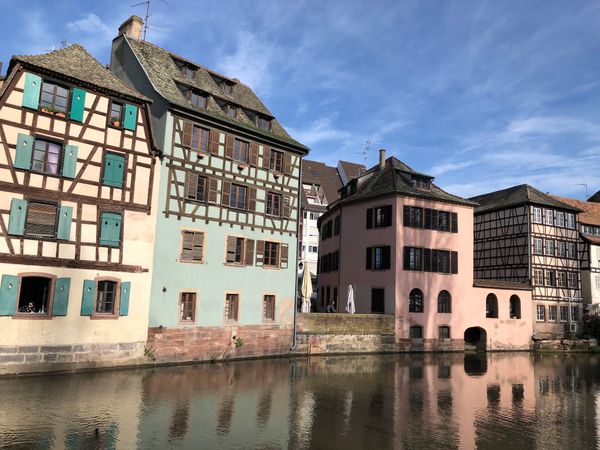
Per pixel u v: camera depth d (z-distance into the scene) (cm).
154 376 1577
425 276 2838
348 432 1091
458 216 3005
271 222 2242
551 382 1917
